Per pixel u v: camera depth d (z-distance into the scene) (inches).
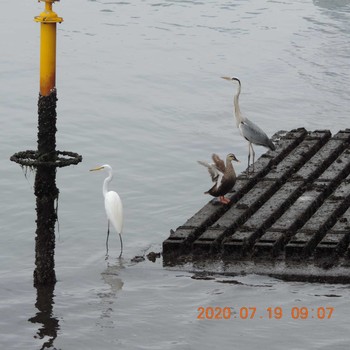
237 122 960.3
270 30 1708.9
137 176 1048.8
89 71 1444.4
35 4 1873.8
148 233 893.2
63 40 1608.0
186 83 1401.3
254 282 754.2
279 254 788.0
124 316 723.4
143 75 1432.1
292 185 905.5
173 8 1857.8
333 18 1796.3
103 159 1099.3
